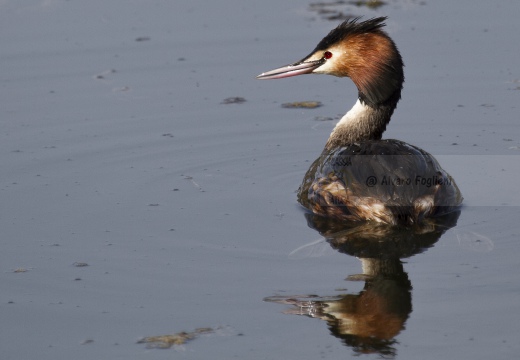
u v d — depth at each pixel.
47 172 14.88
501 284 10.54
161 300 10.41
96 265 11.41
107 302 10.40
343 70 14.70
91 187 14.27
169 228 12.62
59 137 16.38
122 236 12.37
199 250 11.84
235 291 10.61
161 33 21.25
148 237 12.30
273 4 23.05
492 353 9.03
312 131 16.70
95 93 18.36
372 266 11.23
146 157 15.62
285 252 11.75
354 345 9.33
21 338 9.63
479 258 11.32
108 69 19.44
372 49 14.36
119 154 15.70
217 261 11.48
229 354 9.21
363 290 10.57
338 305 10.21
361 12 22.36
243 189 14.24
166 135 16.58
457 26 21.38
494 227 12.34
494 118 16.89
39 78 18.98
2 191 14.07
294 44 20.38
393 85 14.41
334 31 14.70
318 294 10.50
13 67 19.48
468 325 9.62
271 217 13.02
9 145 15.99
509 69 19.00
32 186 14.28
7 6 23.00
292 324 9.81
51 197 13.85
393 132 16.56
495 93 18.00
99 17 22.27
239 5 22.98
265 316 10.00
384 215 12.27
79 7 22.95
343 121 14.88
